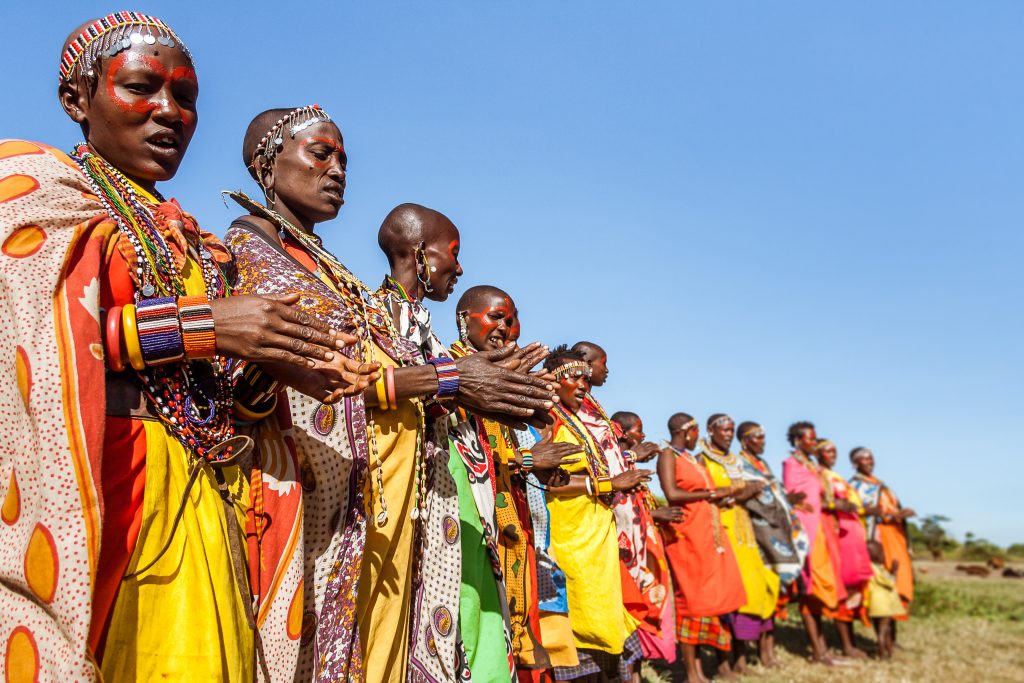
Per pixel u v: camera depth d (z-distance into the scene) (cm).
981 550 3544
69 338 206
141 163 262
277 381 259
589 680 654
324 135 344
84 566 199
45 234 213
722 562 928
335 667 283
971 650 1226
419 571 340
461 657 366
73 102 266
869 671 1062
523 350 326
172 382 231
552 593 542
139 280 235
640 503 766
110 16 262
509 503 471
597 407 727
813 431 1232
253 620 241
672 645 784
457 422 397
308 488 294
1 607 205
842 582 1151
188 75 267
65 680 195
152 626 215
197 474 232
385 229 440
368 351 319
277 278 297
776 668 1046
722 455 1049
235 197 323
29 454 203
